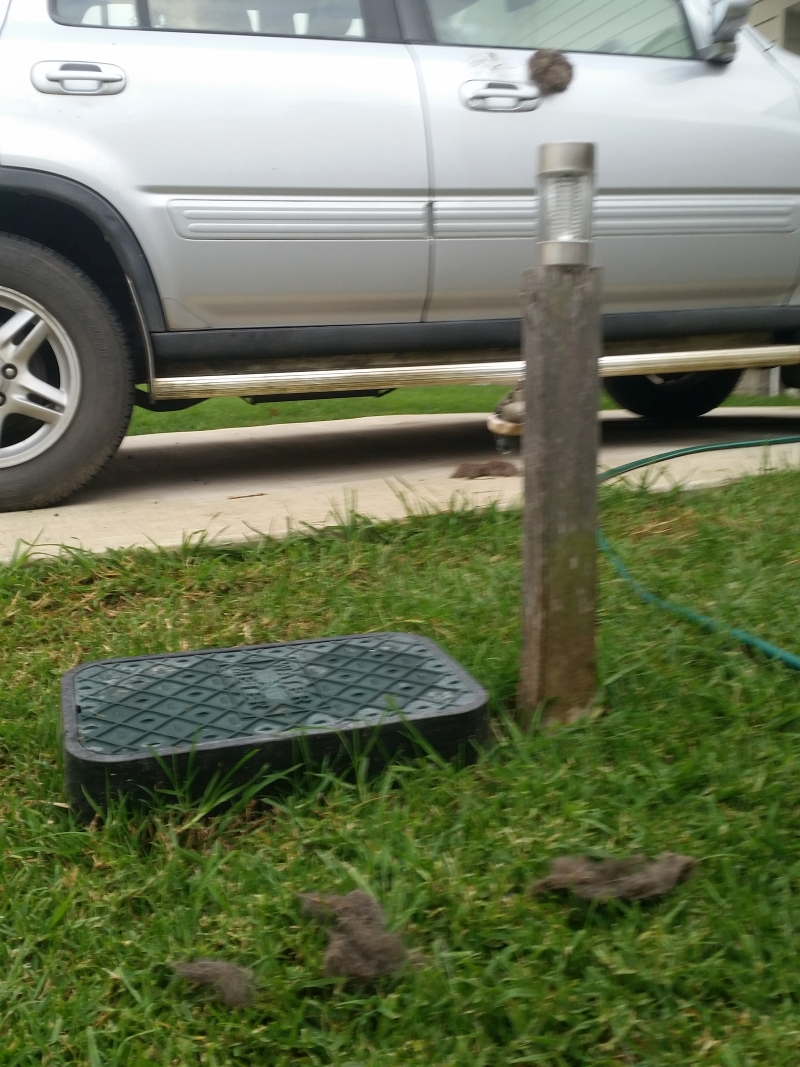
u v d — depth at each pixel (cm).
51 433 309
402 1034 110
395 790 157
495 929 123
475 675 186
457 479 349
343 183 332
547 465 163
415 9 349
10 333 302
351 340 348
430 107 341
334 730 156
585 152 153
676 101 372
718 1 362
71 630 222
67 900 130
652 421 538
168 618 225
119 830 146
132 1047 110
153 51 314
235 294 330
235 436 512
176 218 317
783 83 396
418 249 346
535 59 351
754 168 384
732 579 232
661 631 206
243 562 258
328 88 329
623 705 176
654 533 273
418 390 846
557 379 159
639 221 369
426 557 259
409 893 129
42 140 302
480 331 364
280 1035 111
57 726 173
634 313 383
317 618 224
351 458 417
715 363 392
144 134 311
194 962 120
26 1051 108
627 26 380
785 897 127
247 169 322
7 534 281
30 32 305
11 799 156
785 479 317
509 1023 112
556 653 169
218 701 170
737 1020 111
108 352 310
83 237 335
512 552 260
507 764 160
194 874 139
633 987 115
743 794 149
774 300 409
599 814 144
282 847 143
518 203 355
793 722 169
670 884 129
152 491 349
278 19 334
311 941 123
